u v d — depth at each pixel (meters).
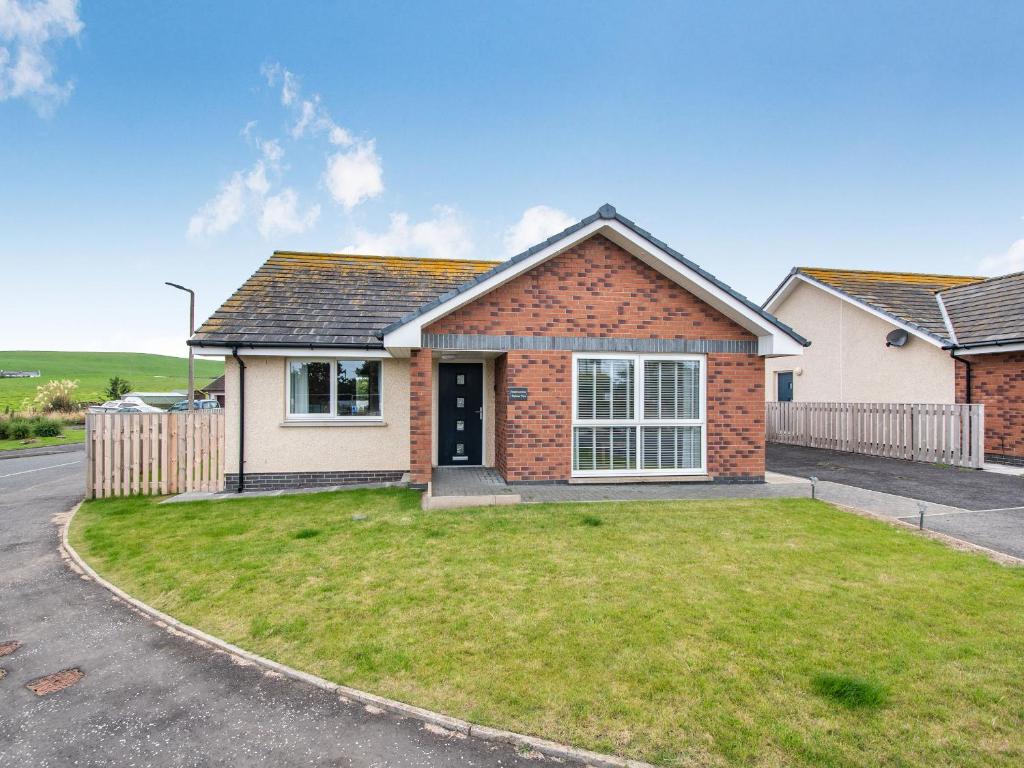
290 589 5.12
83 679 3.79
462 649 3.90
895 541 6.30
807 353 18.84
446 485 9.88
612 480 10.05
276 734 3.12
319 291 12.67
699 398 10.35
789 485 10.04
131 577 5.69
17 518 8.88
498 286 9.76
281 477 10.91
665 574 5.28
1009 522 7.24
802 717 3.05
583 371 10.05
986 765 2.68
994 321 13.55
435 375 12.02
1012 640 3.91
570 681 3.46
